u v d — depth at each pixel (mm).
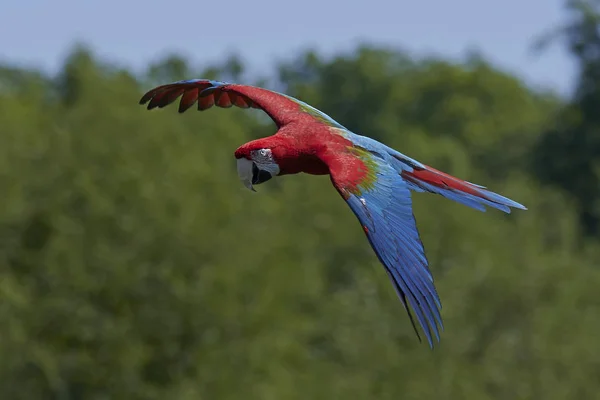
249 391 31719
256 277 34125
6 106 38031
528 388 33969
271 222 37781
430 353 34469
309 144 13039
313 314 36812
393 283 11352
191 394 31672
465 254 41312
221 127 44625
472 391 32406
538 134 82125
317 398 31594
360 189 12203
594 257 54719
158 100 15383
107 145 34969
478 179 69500
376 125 92812
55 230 34344
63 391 32156
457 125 92312
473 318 36656
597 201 73250
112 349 32500
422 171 13469
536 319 35938
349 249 47281
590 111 74750
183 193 34531
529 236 42812
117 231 33625
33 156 35312
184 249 33531
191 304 32969
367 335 34688
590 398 34219
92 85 37281
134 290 33000
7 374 31094
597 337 35750
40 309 32500
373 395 33156
